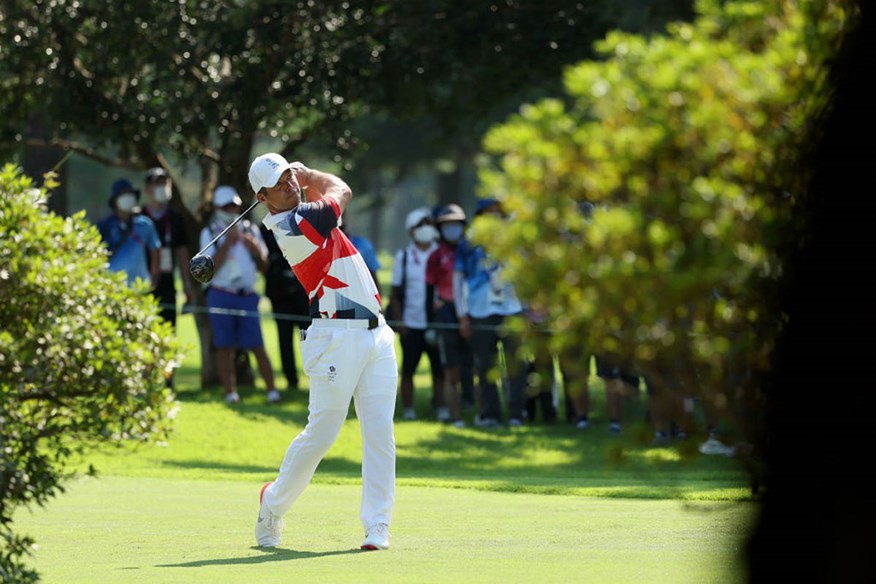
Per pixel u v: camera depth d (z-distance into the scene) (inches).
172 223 2237.9
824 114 468.1
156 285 2165.4
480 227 484.7
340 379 936.3
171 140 2492.6
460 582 738.2
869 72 464.1
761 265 462.0
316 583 745.0
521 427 2241.6
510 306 2162.9
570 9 2406.5
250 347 2290.8
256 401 2348.7
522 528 1013.2
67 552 920.9
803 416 464.8
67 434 754.2
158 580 770.2
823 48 476.1
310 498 1283.2
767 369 468.1
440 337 2247.8
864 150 461.7
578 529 997.8
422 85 2484.0
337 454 1929.1
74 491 1348.4
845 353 460.1
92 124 2370.8
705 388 476.7
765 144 473.4
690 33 507.5
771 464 471.8
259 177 950.4
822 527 463.2
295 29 2405.3
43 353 741.9
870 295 458.0
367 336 946.1
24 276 750.5
